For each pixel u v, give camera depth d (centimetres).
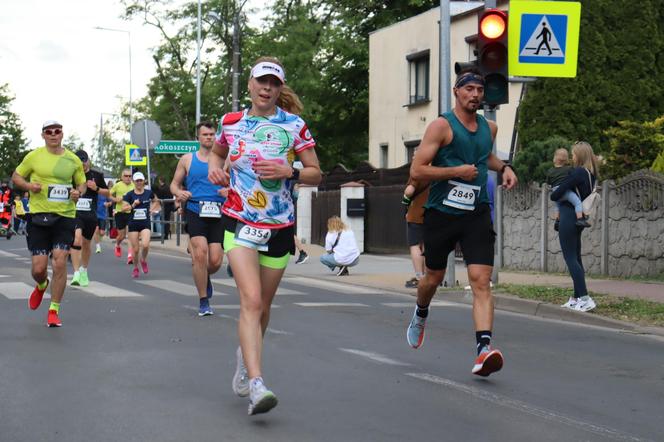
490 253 781
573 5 1427
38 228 1079
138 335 1009
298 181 661
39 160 1066
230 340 977
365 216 2788
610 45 2594
